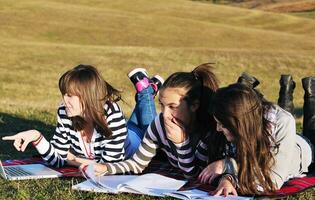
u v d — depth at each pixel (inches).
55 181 213.0
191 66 1002.7
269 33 1711.4
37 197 192.5
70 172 223.1
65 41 1381.6
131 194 196.1
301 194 198.4
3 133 326.6
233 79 943.0
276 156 194.2
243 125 183.8
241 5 3804.1
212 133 205.2
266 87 919.7
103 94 216.5
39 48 1064.2
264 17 2111.2
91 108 214.7
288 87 252.7
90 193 196.1
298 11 3506.4
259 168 188.7
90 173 204.2
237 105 183.8
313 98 237.9
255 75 971.3
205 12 2110.0
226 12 2139.5
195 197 186.7
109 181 207.2
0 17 1485.0
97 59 1002.1
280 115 196.1
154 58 1034.7
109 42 1430.9
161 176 209.8
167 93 203.5
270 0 3868.1
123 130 223.6
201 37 1583.4
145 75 259.9
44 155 226.2
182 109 204.1
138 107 258.4
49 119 388.5
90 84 213.6
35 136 222.8
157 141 219.0
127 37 1496.1
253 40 1599.4
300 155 213.8
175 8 2112.5
